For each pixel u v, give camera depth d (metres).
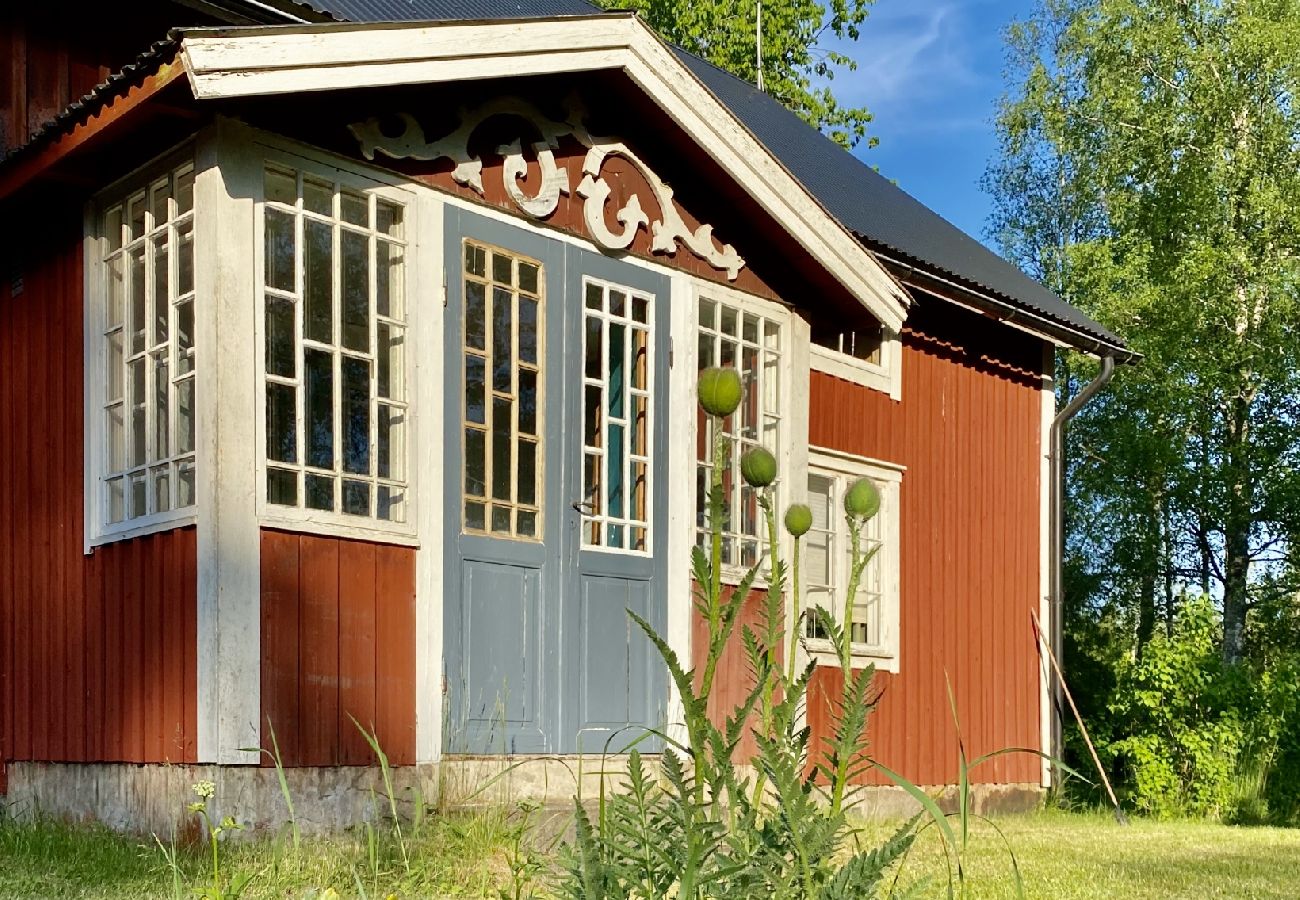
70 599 6.33
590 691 7.00
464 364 6.54
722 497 1.67
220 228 5.58
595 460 7.24
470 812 5.87
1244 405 19.47
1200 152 19.48
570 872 2.09
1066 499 20.75
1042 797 11.77
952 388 11.12
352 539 5.93
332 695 5.76
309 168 5.95
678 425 7.71
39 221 6.82
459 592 6.39
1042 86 23.62
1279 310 18.19
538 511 6.86
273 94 5.51
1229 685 12.56
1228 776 12.07
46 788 6.40
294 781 5.58
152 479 5.95
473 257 6.66
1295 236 18.47
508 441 6.75
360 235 6.18
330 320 6.01
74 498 6.40
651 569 7.46
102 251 6.40
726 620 1.70
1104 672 15.68
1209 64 19.36
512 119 6.94
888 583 10.12
